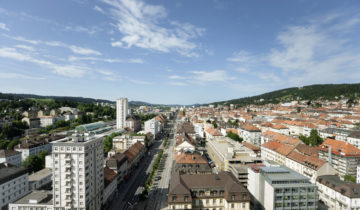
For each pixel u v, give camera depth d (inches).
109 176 4010.8
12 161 5157.5
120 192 4274.1
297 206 2962.6
